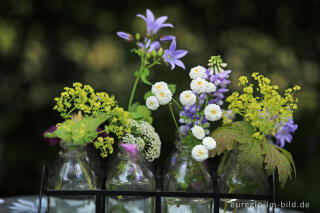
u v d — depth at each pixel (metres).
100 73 4.00
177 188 1.51
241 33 4.11
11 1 3.95
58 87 4.01
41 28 4.04
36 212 1.73
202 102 1.53
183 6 4.12
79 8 4.05
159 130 3.45
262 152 1.42
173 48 1.65
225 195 1.42
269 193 1.51
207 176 1.54
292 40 4.03
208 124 1.56
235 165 1.52
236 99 1.46
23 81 4.00
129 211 1.47
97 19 4.09
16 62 4.01
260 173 1.50
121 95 3.78
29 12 3.99
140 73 1.67
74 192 1.41
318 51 4.02
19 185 3.89
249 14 4.10
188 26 4.12
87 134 1.44
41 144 3.91
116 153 1.58
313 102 3.80
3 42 3.99
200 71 1.41
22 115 3.95
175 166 1.54
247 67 3.91
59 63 4.05
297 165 3.56
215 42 4.08
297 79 3.90
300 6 4.03
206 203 1.50
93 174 1.52
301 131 3.66
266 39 4.09
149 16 1.66
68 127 1.43
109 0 4.08
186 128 1.57
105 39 4.09
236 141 1.47
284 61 3.97
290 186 3.41
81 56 4.07
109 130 1.53
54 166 1.54
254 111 1.45
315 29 4.04
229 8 4.09
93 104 1.44
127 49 4.00
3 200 1.88
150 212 1.49
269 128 1.43
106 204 1.50
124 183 1.48
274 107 1.42
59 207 1.46
